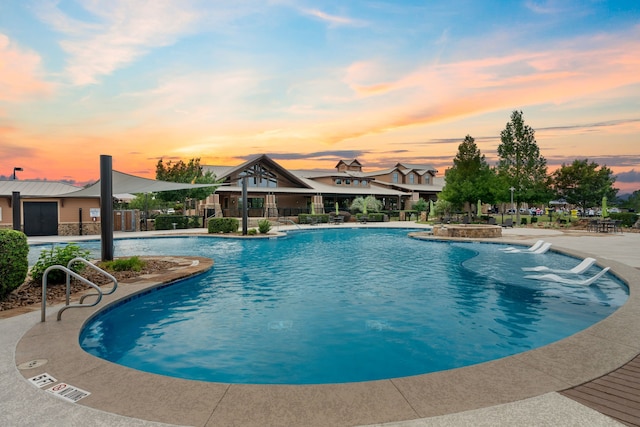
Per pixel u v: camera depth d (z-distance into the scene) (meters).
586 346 4.82
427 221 42.75
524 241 19.53
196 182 33.94
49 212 26.23
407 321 7.18
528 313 7.64
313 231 30.75
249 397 3.57
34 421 3.12
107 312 7.34
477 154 43.59
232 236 23.58
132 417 3.19
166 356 5.55
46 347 4.94
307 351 5.72
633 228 28.80
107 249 11.81
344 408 3.34
